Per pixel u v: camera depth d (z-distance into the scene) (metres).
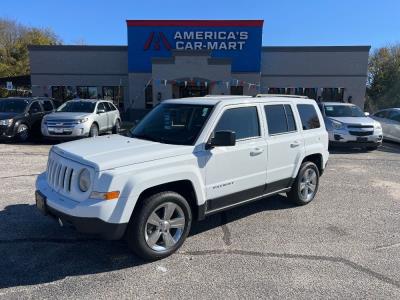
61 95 28.75
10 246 4.46
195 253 4.41
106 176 3.75
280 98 5.83
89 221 3.71
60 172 4.14
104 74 28.56
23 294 3.47
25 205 5.93
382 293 3.61
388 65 44.75
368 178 8.55
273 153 5.43
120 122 17.06
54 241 4.63
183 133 4.70
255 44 26.09
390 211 6.14
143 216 3.99
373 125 12.53
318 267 4.11
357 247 4.66
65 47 28.23
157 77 23.75
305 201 6.33
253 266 4.11
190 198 4.56
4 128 13.04
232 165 4.83
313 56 28.25
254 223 5.44
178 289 3.61
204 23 25.97
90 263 4.10
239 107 5.05
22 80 32.12
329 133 12.70
